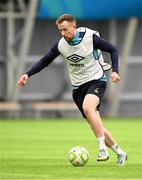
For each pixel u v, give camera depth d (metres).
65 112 66.19
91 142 34.09
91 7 56.16
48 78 65.19
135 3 56.12
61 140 35.69
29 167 21.05
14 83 59.22
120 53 66.56
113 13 56.38
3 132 42.97
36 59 65.50
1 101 61.91
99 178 17.47
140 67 66.88
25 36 56.94
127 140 35.50
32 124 53.09
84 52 20.38
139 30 66.56
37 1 55.66
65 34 20.17
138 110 67.06
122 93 66.88
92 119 19.97
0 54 63.69
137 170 19.67
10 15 63.06
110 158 24.03
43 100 65.00
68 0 55.81
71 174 18.56
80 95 20.70
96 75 20.52
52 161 23.31
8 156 25.72
